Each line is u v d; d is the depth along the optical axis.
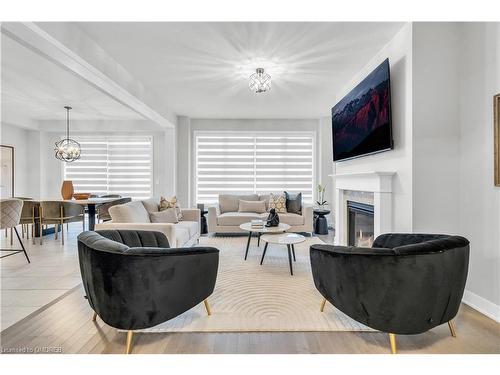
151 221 3.69
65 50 2.25
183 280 1.71
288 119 6.00
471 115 2.24
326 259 1.76
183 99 4.57
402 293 1.53
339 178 3.99
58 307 2.18
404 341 1.73
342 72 3.44
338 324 1.92
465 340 1.74
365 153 3.04
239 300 2.30
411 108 2.38
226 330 1.85
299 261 3.41
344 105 3.59
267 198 5.52
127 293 1.59
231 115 5.71
